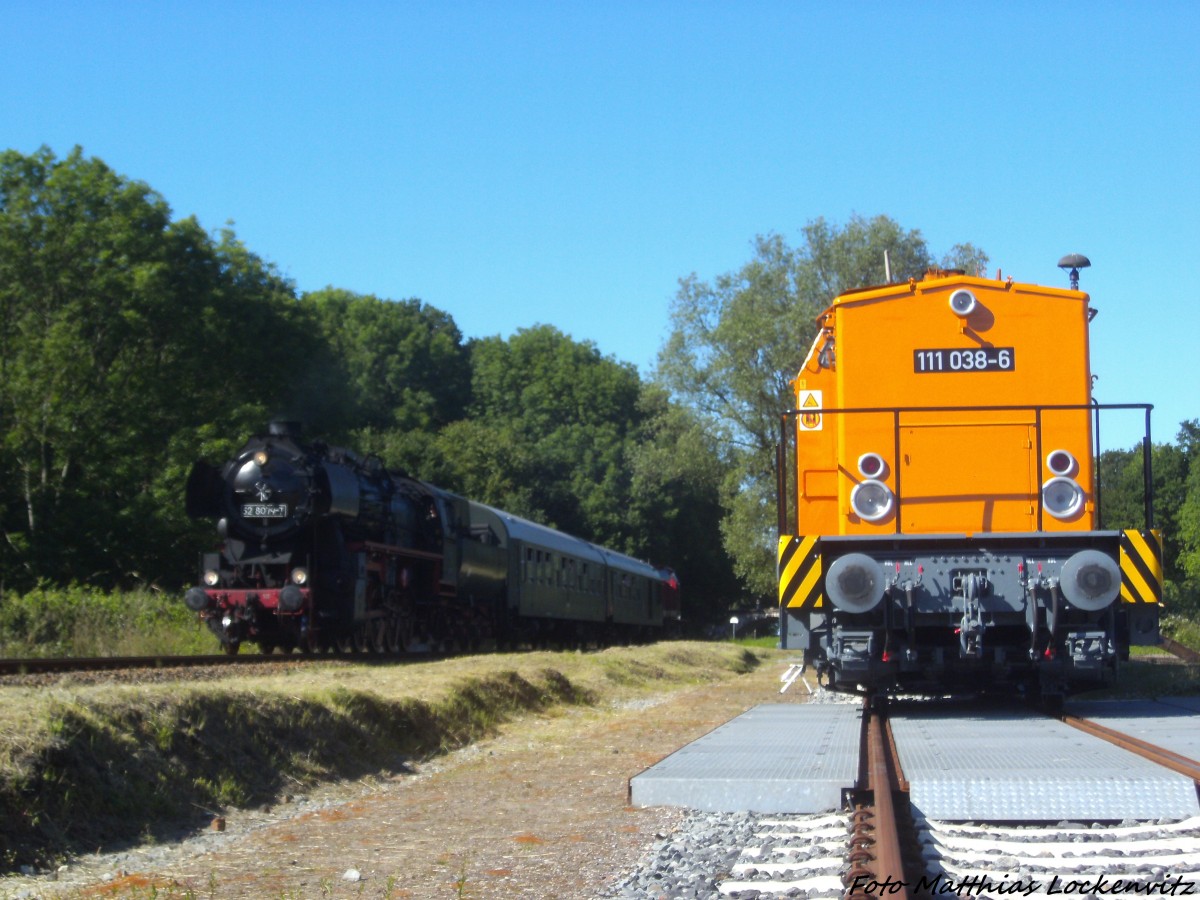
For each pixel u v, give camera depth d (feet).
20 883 20.17
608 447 241.55
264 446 68.69
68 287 114.42
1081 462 37.19
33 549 104.63
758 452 139.23
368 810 27.73
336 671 47.60
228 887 20.01
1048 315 38.24
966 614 34.96
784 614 37.11
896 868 17.07
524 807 27.40
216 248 130.82
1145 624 36.11
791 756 28.14
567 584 117.08
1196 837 20.47
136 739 26.61
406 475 85.87
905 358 38.60
